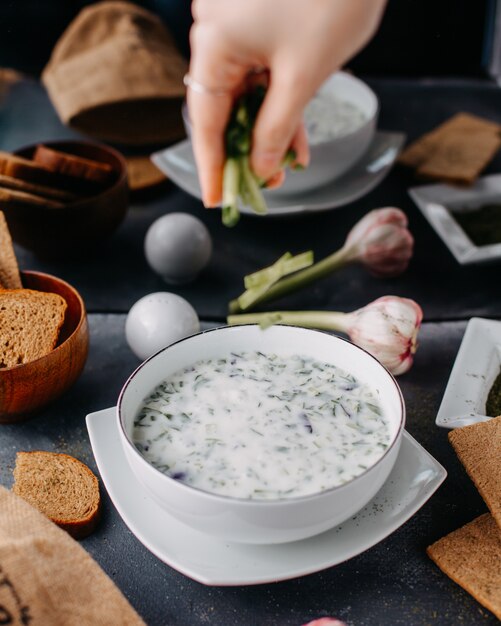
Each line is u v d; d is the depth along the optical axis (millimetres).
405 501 490
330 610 469
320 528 454
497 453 511
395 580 482
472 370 586
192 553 467
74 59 924
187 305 622
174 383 530
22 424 583
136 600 476
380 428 499
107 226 718
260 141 437
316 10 404
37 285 622
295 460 480
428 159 829
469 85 994
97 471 548
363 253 689
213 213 797
